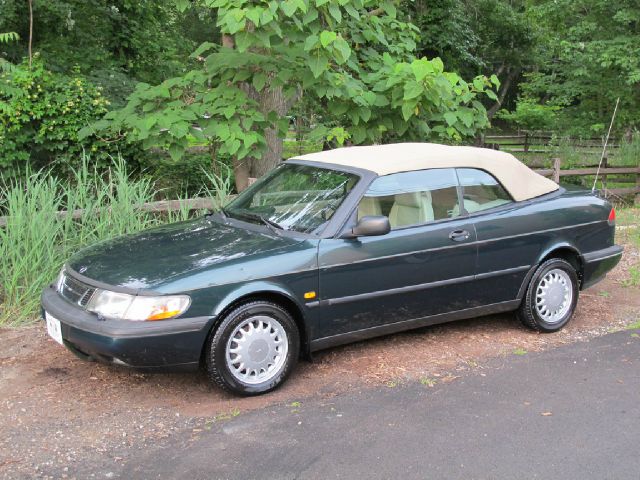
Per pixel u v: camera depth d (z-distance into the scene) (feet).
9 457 11.78
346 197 15.87
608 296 22.65
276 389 14.73
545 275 18.40
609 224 19.75
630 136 55.98
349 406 13.92
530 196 18.53
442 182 17.10
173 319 13.20
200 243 15.40
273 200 17.15
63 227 21.72
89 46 44.93
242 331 14.08
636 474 11.26
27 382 14.99
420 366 16.15
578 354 17.07
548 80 52.49
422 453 11.96
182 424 13.12
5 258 19.70
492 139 81.82
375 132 26.16
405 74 23.73
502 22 85.87
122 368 14.37
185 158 35.94
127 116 24.14
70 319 13.61
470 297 17.30
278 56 24.76
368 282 15.55
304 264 14.67
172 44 52.13
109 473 11.30
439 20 67.82
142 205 22.80
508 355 16.96
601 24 44.65
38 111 30.86
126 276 13.82
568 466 11.52
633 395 14.53
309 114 34.01
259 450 12.08
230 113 23.11
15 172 30.96
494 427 12.98
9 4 39.22
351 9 22.76
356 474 11.25
